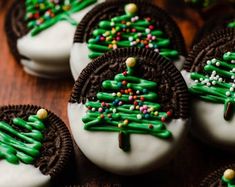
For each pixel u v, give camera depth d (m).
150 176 0.23
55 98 0.25
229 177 0.20
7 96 0.25
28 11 0.26
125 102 0.22
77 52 0.24
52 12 0.26
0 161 0.21
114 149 0.22
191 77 0.22
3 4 0.28
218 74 0.22
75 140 0.22
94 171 0.23
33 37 0.25
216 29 0.25
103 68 0.22
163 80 0.22
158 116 0.22
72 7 0.26
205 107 0.22
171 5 0.28
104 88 0.22
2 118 0.22
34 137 0.22
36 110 0.23
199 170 0.23
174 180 0.23
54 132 0.22
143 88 0.22
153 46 0.24
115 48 0.23
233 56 0.22
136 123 0.22
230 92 0.22
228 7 0.27
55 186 0.21
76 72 0.24
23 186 0.21
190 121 0.22
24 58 0.26
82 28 0.24
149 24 0.24
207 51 0.23
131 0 0.24
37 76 0.26
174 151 0.22
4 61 0.27
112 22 0.24
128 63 0.22
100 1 0.26
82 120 0.22
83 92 0.22
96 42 0.24
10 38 0.26
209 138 0.22
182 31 0.27
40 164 0.21
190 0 0.26
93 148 0.22
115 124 0.22
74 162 0.23
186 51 0.24
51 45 0.25
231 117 0.22
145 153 0.21
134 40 0.24
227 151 0.23
